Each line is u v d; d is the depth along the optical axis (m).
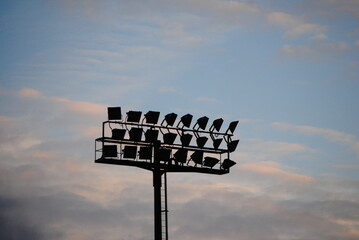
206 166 143.75
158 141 140.75
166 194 141.50
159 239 140.62
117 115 138.62
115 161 138.75
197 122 143.75
